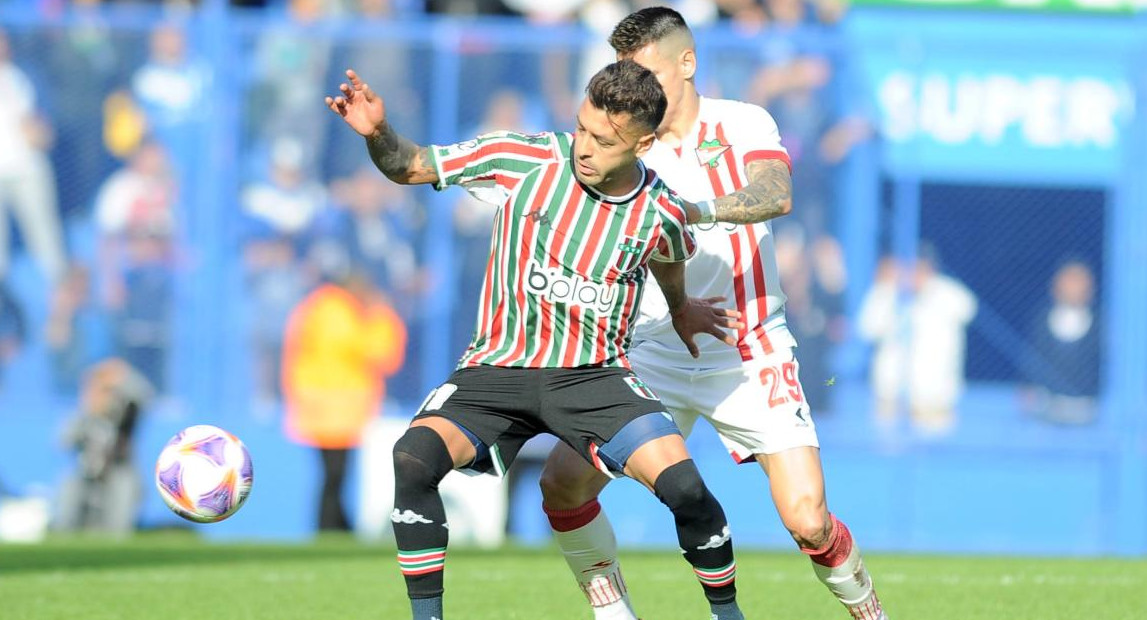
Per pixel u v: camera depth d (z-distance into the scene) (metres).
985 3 43.62
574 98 40.38
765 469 18.11
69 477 37.22
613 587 18.39
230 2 45.62
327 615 21.11
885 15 44.09
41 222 39.94
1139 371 39.16
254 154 39.91
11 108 40.16
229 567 27.23
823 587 23.98
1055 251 39.91
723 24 44.56
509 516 37.31
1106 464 38.78
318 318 38.78
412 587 15.77
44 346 39.25
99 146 40.28
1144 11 42.88
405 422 38.72
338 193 39.81
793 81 39.41
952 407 38.94
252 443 38.53
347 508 38.34
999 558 30.77
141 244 39.53
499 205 16.14
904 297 38.84
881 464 38.47
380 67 40.16
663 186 15.97
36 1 44.81
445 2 46.31
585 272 15.77
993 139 40.09
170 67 40.31
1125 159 39.59
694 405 18.42
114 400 37.38
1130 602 22.27
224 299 39.28
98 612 21.31
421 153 16.03
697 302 17.33
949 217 40.00
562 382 16.03
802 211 39.03
